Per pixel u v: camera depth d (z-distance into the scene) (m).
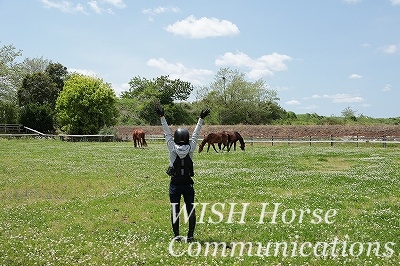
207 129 61.81
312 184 17.22
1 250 8.69
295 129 58.22
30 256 8.27
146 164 25.44
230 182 17.77
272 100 86.19
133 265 7.81
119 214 12.22
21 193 16.03
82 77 59.12
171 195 9.38
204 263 7.86
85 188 17.11
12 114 67.25
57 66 88.81
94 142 52.00
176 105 91.25
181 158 9.28
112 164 25.48
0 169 22.84
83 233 10.20
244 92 82.38
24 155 31.47
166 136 9.44
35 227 10.82
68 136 55.47
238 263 7.86
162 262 7.93
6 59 63.97
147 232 10.20
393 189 15.94
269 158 28.84
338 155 31.17
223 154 32.59
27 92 77.19
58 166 24.31
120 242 9.27
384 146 43.66
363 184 17.09
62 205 13.62
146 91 89.50
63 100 57.56
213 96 85.12
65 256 8.27
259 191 15.64
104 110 58.88
